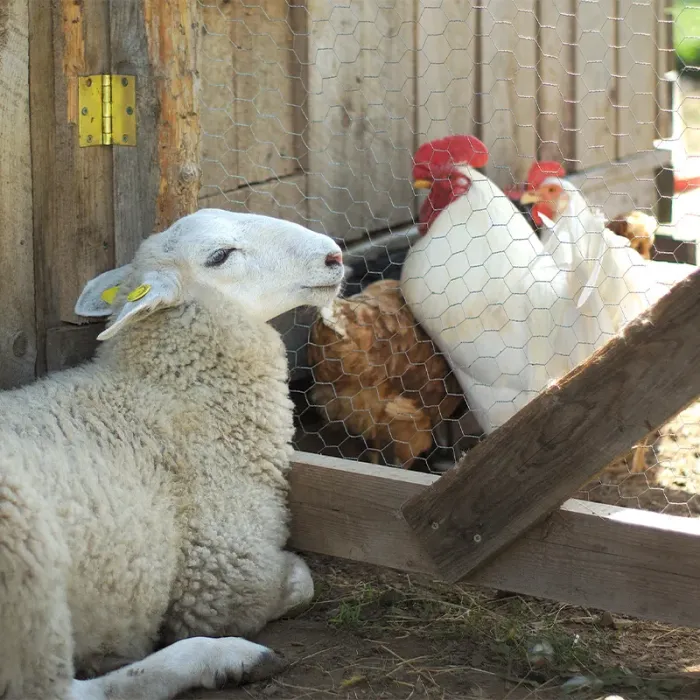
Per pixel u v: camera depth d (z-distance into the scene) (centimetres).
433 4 317
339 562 237
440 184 263
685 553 200
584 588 206
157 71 224
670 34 410
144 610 205
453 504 209
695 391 196
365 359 253
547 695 201
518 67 342
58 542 194
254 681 204
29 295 229
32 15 224
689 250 340
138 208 228
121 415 211
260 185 283
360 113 304
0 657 191
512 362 252
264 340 219
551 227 254
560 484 204
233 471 215
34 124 226
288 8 284
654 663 209
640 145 395
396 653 211
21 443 200
